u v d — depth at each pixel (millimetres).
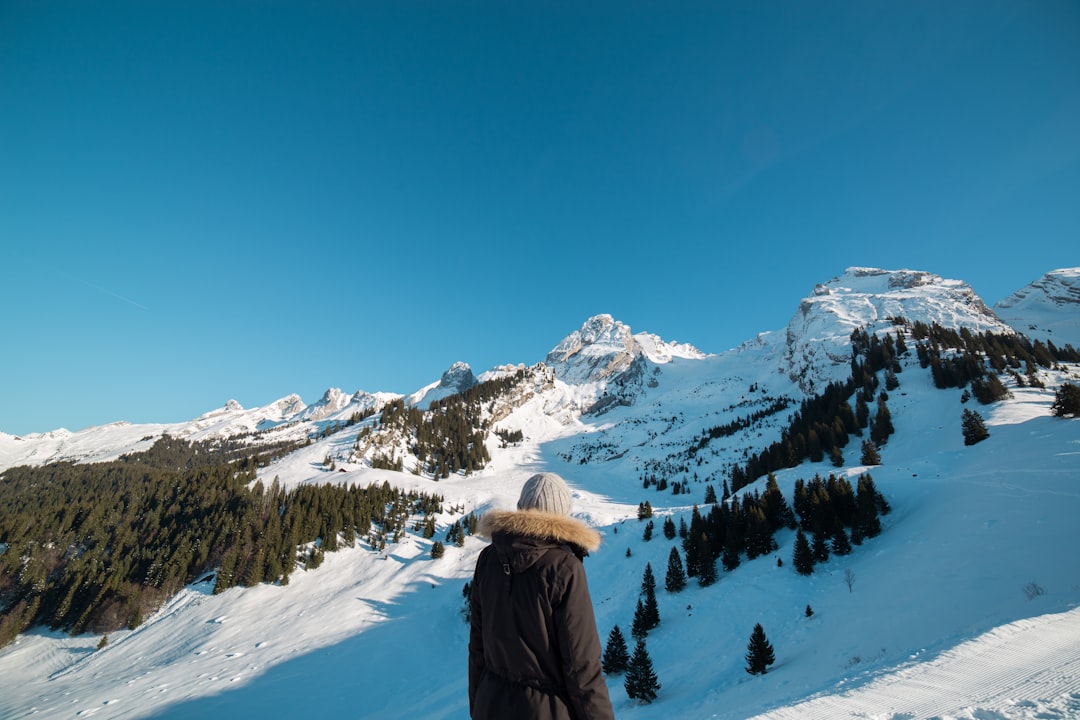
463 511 104000
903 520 44875
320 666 49219
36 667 61219
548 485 3240
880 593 30734
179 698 44188
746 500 59750
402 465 147625
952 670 7934
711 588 46000
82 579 76625
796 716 7070
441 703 37031
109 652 61656
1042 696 6195
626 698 31062
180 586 74562
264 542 78000
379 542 83188
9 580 79875
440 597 66812
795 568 42438
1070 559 23141
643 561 60031
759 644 26672
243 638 58938
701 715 20750
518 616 2771
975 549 29969
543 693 2711
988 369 98688
